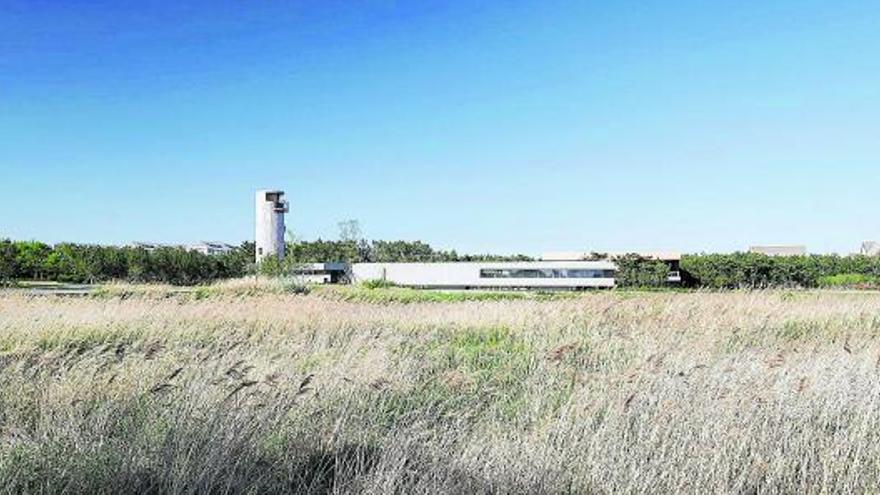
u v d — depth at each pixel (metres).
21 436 5.98
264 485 5.37
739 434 6.16
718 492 5.25
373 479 5.16
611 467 5.52
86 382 8.01
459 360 11.54
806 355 9.72
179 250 66.19
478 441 6.25
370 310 19.45
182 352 11.12
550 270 70.25
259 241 77.50
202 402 6.90
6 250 52.44
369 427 6.89
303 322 16.33
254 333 14.62
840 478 5.52
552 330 14.52
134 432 6.19
